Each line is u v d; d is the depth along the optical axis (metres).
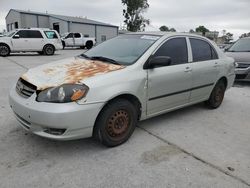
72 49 27.02
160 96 4.11
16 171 2.95
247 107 5.89
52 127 3.03
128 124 3.72
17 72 9.43
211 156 3.48
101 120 3.36
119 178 2.90
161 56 3.93
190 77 4.58
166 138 3.98
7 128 4.06
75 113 3.03
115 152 3.48
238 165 3.29
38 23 37.66
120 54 4.12
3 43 15.77
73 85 3.11
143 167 3.14
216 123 4.75
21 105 3.22
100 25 39.31
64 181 2.81
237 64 8.20
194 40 4.88
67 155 3.34
